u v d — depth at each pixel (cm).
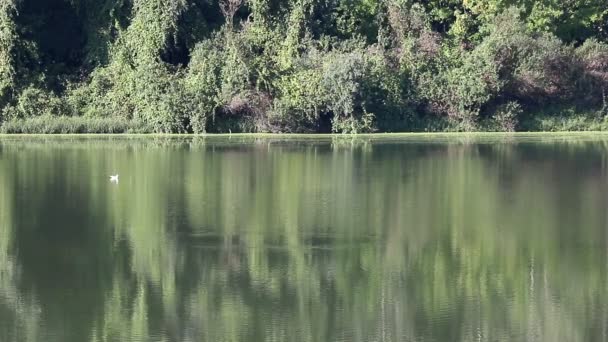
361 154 5703
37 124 7862
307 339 2306
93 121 7912
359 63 7769
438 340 2308
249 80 7831
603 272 2839
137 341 2294
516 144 6412
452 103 8044
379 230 3372
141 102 7975
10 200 3934
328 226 3438
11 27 7981
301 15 8144
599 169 4891
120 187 4272
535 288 2683
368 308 2523
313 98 7806
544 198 4003
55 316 2458
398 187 4288
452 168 4953
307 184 4378
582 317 2458
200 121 7781
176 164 5122
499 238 3259
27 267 2881
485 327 2392
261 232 3334
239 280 2753
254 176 4634
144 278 2770
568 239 3241
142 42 8075
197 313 2477
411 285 2711
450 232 3344
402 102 7994
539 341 2302
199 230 3366
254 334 2341
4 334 2330
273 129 7812
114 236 3269
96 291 2655
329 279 2762
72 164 5106
